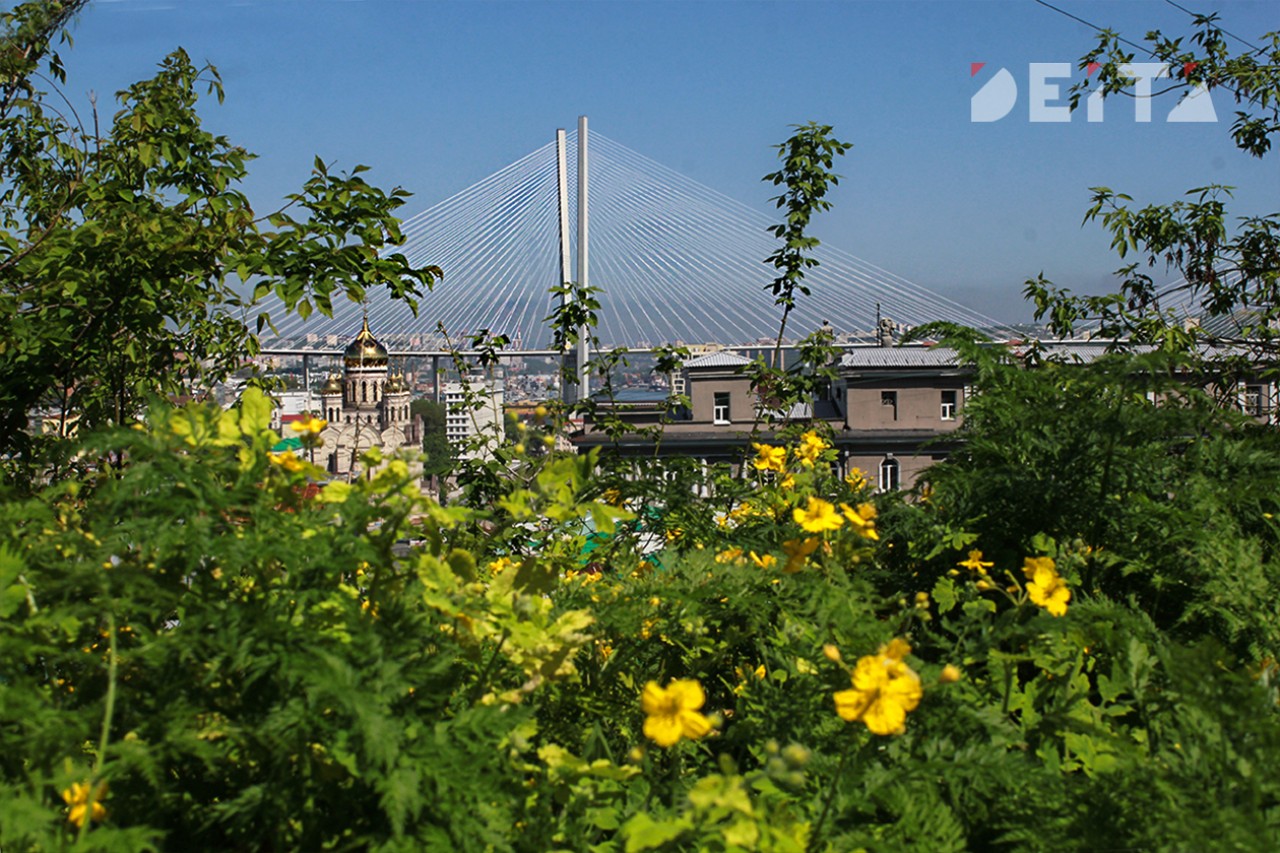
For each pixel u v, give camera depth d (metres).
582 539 3.23
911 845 1.59
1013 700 2.13
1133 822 1.55
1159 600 2.67
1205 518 2.65
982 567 2.66
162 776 1.51
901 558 3.11
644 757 1.91
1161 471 2.82
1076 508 2.67
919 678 1.70
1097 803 1.61
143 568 1.56
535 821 1.60
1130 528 2.69
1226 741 1.60
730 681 2.62
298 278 3.85
